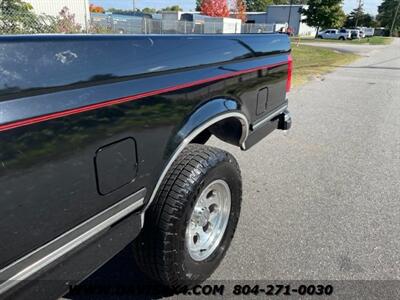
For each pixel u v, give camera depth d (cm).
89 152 140
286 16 5953
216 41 223
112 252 164
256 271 248
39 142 120
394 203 348
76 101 131
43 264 131
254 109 279
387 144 524
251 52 262
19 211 118
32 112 117
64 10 1557
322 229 300
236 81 241
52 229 132
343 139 542
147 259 201
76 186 137
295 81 1089
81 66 133
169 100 180
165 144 183
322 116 680
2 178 111
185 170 200
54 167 127
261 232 294
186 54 194
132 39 160
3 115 109
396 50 2873
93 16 2228
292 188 374
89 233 147
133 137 160
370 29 6225
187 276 215
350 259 263
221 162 220
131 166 162
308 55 2088
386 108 764
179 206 193
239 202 257
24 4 1174
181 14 4209
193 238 224
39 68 119
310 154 475
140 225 182
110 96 145
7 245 117
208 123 212
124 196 162
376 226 307
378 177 407
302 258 262
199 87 203
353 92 947
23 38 114
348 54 2327
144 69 164
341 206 339
